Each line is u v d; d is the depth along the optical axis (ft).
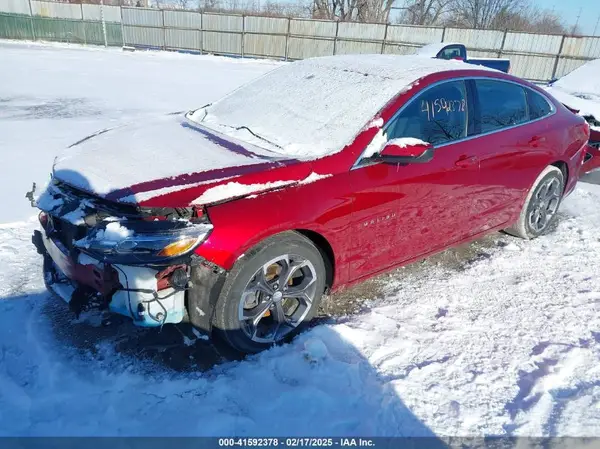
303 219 8.42
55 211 8.11
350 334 9.48
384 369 8.62
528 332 9.83
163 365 8.54
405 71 10.90
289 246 8.49
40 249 9.45
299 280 9.38
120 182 7.76
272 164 8.52
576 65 69.72
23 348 8.81
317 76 11.69
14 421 7.26
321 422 7.47
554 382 8.39
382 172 9.46
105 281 7.60
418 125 10.23
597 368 8.77
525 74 72.90
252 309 8.67
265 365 8.58
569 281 12.01
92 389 7.91
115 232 7.22
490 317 10.36
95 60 62.13
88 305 8.48
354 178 9.09
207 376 8.34
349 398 7.90
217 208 7.67
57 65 54.29
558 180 14.29
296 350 8.95
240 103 12.13
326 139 9.55
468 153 11.02
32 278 11.07
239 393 7.94
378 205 9.52
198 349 8.97
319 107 10.52
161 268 7.51
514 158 12.24
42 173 17.79
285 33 79.30
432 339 9.52
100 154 9.14
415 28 74.54
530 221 14.08
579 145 14.53
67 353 8.69
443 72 10.93
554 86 24.47
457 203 11.25
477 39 73.10
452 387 8.23
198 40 84.38
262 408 7.66
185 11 82.74
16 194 15.67
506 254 13.52
